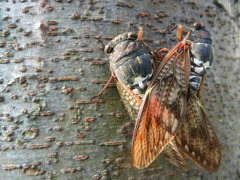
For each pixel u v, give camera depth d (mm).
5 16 107
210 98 124
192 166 117
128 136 109
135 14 114
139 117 104
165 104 109
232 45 137
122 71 109
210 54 117
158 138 105
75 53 107
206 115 116
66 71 106
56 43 107
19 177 102
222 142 125
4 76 105
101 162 106
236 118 131
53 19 108
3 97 104
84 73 107
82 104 106
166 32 118
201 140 113
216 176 121
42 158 103
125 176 107
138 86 111
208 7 130
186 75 114
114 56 110
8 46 106
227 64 133
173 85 112
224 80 130
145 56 112
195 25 120
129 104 110
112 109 109
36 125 104
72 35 108
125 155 108
